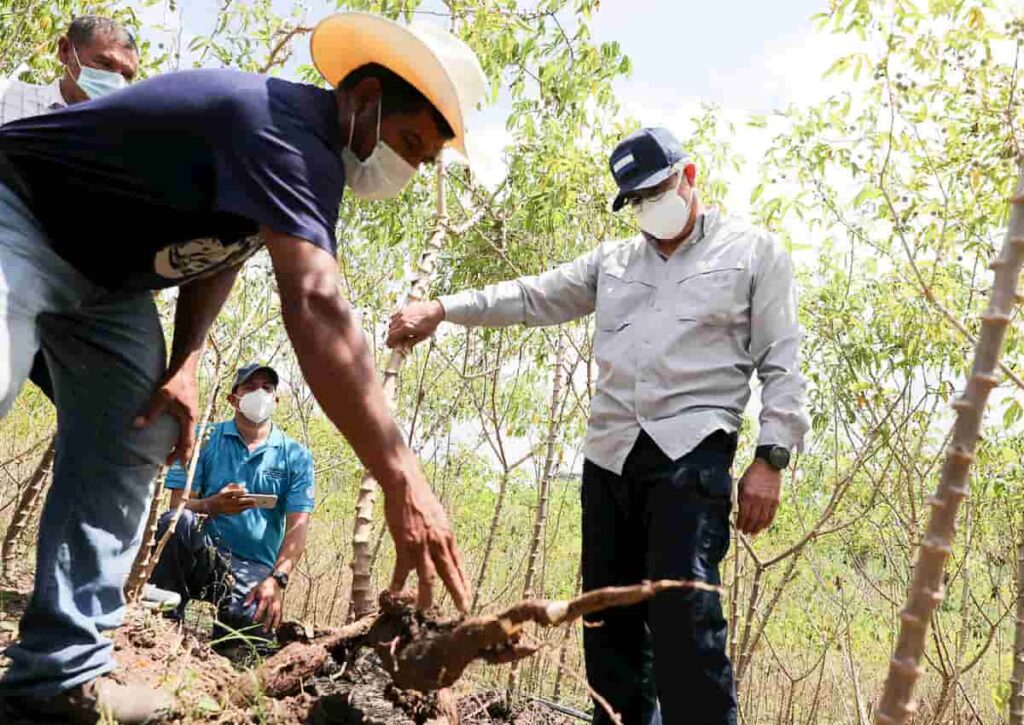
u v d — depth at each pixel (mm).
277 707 2781
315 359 2047
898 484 5590
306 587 8078
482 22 4699
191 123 2170
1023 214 1699
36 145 2279
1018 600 3805
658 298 3363
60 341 2523
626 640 3357
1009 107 4121
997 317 1683
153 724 2594
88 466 2547
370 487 3311
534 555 5406
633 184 3256
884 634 7590
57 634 2477
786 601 7527
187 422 2799
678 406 3211
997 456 5461
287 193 2102
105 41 3416
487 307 3627
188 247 2424
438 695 2783
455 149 2451
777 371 3164
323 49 2488
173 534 4602
